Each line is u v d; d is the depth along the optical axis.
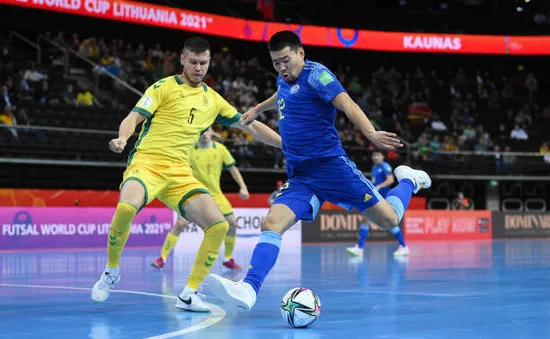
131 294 10.24
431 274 14.05
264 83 42.12
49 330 6.74
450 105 46.12
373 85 45.31
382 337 6.35
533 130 46.03
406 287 11.32
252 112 9.01
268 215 7.76
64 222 24.34
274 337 6.36
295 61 7.71
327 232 30.94
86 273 14.27
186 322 7.32
